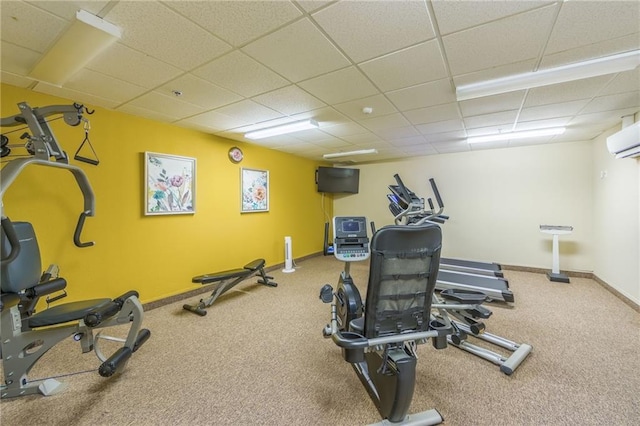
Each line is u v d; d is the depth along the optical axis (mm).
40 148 1827
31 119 1803
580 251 4539
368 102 2805
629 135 2750
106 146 2951
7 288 1771
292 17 1529
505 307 3311
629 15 1492
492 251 5199
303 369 2135
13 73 2148
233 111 3059
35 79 2211
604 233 4008
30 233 1983
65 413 1688
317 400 1800
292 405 1756
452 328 1635
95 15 1497
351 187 6551
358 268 5453
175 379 2014
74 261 2729
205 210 3988
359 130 3879
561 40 1729
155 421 1631
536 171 4820
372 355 1784
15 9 1440
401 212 3486
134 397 1826
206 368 2148
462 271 4492
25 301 1983
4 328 1811
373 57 1948
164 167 3445
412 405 1744
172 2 1401
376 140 4484
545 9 1462
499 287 3547
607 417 1633
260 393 1866
